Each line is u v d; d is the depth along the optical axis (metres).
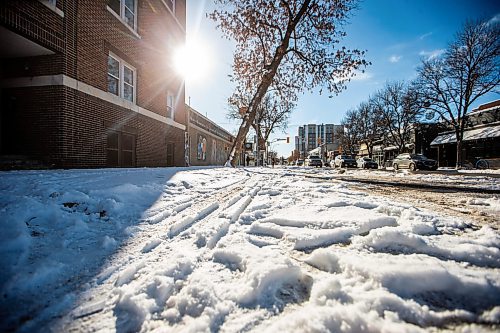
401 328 0.89
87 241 1.87
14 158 6.51
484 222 2.22
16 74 7.16
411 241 1.59
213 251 1.59
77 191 2.97
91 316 1.06
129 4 10.27
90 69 7.96
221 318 1.02
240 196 3.67
